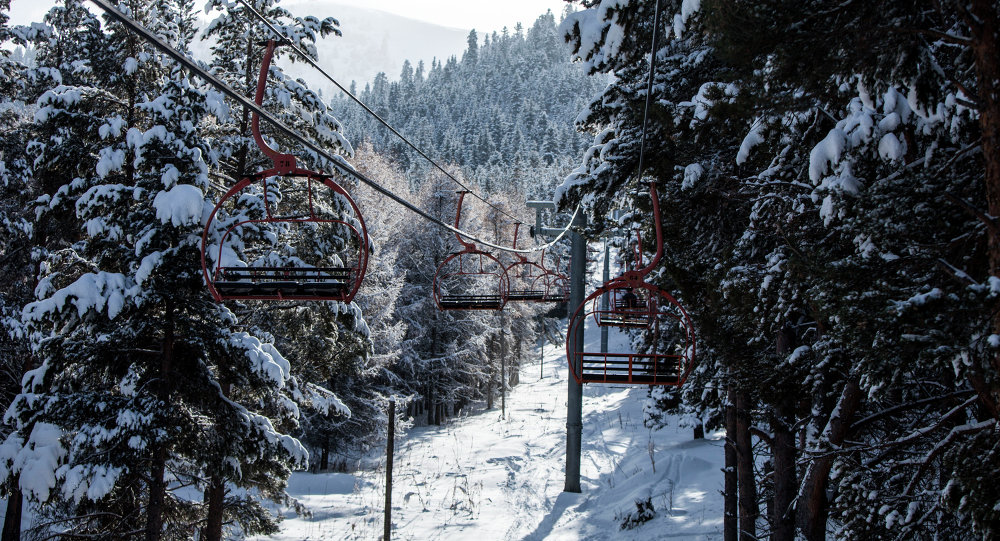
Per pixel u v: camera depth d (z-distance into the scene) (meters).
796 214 10.02
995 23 6.07
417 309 42.47
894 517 8.62
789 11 6.59
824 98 8.89
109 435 12.62
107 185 13.88
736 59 7.14
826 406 11.38
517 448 37.41
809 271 7.87
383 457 36.31
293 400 16.97
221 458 14.27
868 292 6.62
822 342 10.12
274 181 15.22
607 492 26.55
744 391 11.52
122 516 14.23
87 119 15.37
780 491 12.04
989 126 6.16
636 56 12.30
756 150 10.95
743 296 10.70
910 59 6.91
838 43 6.93
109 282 13.18
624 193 15.17
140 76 16.38
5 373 19.62
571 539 21.56
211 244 13.45
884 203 6.83
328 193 17.64
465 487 29.23
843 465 9.80
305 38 17.34
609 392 59.72
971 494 6.39
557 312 57.19
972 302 5.71
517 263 17.77
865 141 8.21
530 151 170.12
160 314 14.44
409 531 23.20
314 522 24.31
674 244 13.41
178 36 18.41
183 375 14.37
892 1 6.66
